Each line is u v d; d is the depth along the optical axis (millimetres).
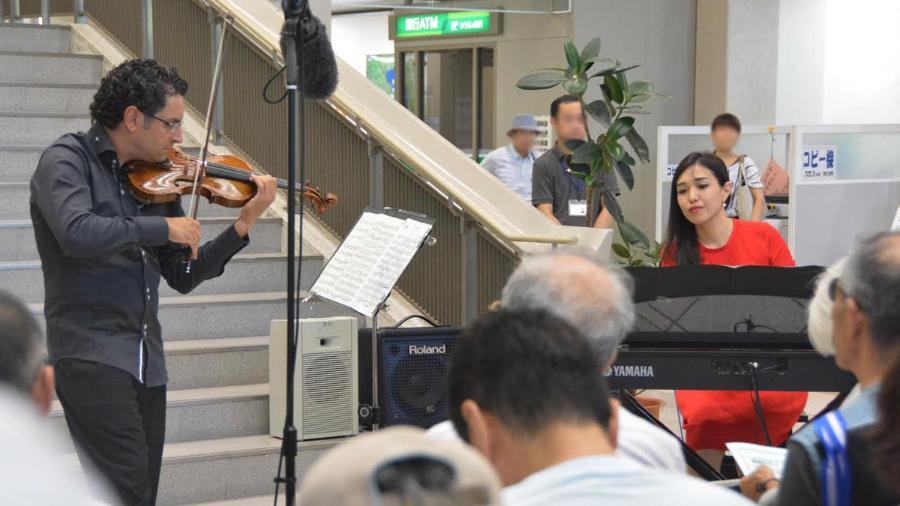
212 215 5730
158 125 3301
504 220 4891
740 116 10555
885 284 1913
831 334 2178
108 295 3246
